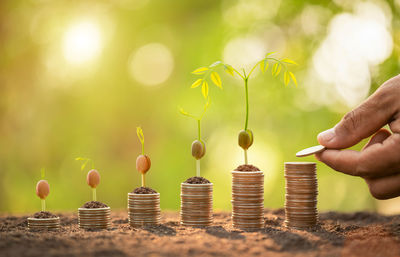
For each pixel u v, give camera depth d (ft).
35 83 6.11
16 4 5.84
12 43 5.78
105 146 7.26
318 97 5.64
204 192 1.93
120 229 1.91
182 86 7.30
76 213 2.36
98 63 7.18
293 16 5.75
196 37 7.13
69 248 1.64
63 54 6.62
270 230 1.88
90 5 6.95
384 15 4.38
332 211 2.40
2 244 1.65
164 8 7.41
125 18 7.39
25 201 5.73
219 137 7.30
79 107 6.95
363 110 1.89
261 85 6.17
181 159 7.32
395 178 1.88
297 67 5.64
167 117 7.36
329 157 1.93
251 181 1.91
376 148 1.85
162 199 7.22
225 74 6.56
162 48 7.71
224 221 2.11
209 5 7.23
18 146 5.73
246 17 6.35
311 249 1.68
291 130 6.28
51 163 6.43
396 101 1.86
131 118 7.48
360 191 5.74
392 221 2.16
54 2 6.59
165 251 1.63
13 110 5.68
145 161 1.98
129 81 7.48
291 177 1.94
